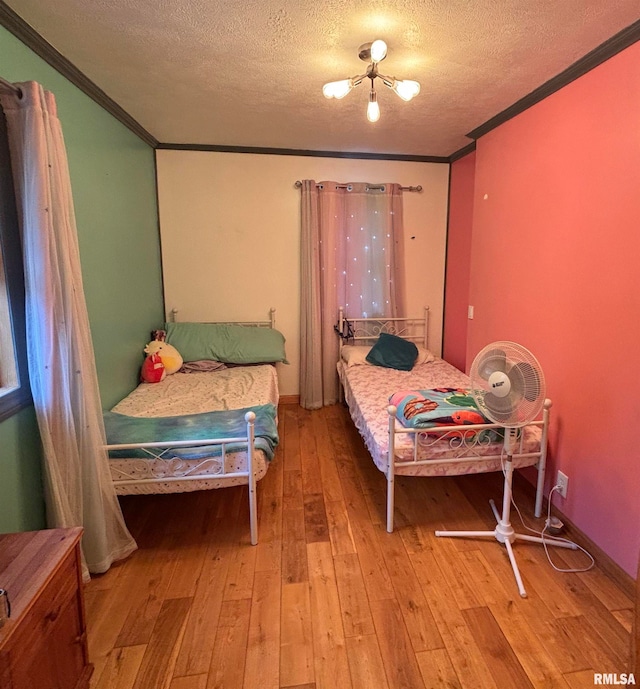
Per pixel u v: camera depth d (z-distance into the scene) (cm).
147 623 166
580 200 206
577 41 184
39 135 158
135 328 316
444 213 405
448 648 155
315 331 392
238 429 216
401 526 227
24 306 171
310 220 378
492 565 197
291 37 185
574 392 213
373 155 387
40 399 165
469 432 216
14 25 170
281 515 238
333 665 148
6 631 96
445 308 416
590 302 201
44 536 128
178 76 225
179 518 236
